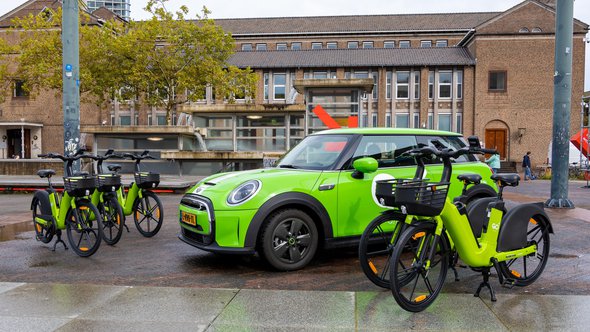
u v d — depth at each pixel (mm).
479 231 4336
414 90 37625
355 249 6383
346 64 37406
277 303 4105
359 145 5781
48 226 6594
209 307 4016
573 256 5984
